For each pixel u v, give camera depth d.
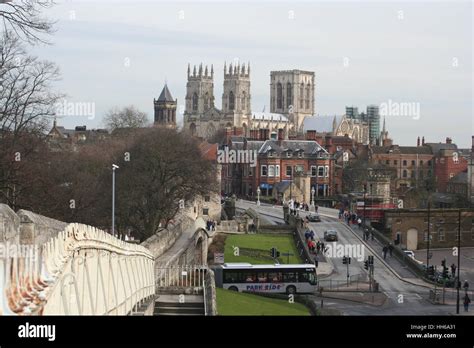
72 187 106.25
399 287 112.50
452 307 97.25
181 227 117.75
